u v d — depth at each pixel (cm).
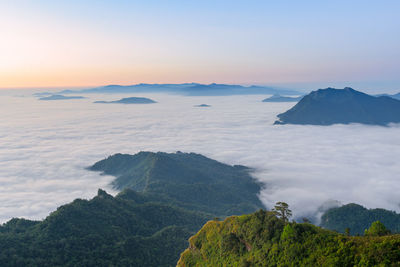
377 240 3878
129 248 10569
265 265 4909
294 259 4538
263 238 5353
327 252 4184
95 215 12694
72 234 10938
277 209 5662
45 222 11538
